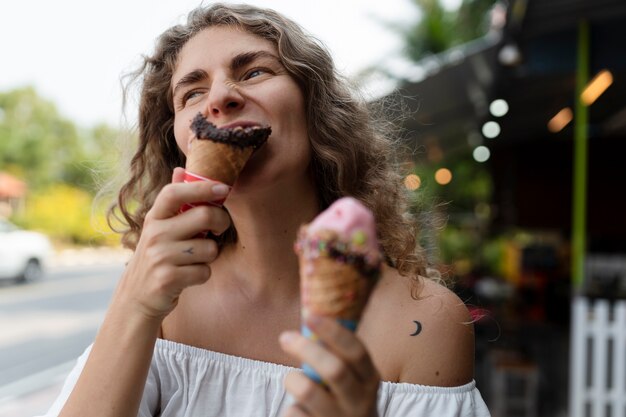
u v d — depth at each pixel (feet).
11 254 47.96
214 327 4.01
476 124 29.71
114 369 2.99
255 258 3.94
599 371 12.26
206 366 3.85
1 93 106.22
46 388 19.20
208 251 2.88
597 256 32.37
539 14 14.97
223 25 3.79
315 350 2.16
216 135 3.13
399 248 4.52
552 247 36.40
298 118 3.62
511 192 33.65
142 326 3.00
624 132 28.09
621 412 12.10
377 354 3.77
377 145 4.69
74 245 96.12
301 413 2.27
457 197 52.21
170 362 3.90
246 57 3.59
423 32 46.11
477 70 19.66
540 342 23.68
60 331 29.01
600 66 16.53
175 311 4.12
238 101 3.37
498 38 17.08
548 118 27.12
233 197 3.62
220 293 4.07
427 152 34.45
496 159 34.30
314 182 4.12
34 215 90.74
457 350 3.81
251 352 3.95
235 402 3.79
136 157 4.71
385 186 4.69
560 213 31.40
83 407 2.96
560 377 20.17
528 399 15.70
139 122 4.66
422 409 3.59
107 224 5.18
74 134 116.37
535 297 29.60
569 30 16.72
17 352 24.34
